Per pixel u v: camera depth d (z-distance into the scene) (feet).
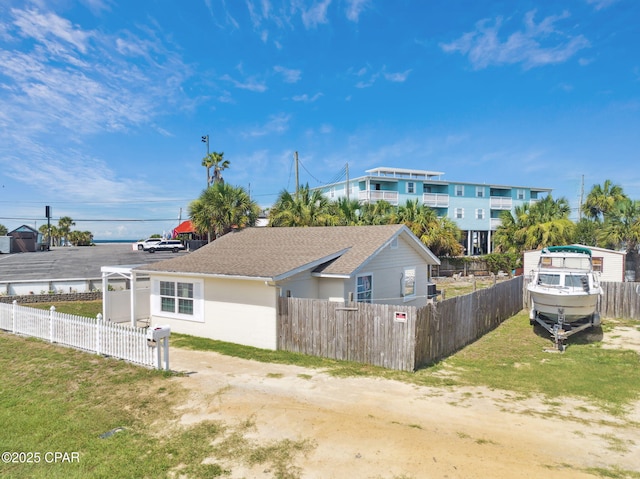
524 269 89.04
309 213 84.48
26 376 30.42
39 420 22.50
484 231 174.91
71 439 20.25
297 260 43.75
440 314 37.50
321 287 45.16
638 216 85.46
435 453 18.28
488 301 50.01
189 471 17.08
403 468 16.97
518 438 20.47
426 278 62.54
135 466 17.54
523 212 113.70
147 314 55.11
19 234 171.42
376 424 21.48
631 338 45.70
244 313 42.01
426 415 23.38
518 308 64.95
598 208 135.23
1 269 101.50
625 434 21.44
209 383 28.14
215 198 82.79
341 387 28.35
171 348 40.24
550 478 16.39
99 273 94.48
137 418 22.47
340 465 17.25
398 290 54.44
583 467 17.52
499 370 33.91
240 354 37.96
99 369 31.12
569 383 30.42
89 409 23.91
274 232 59.16
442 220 107.86
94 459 18.25
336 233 54.03
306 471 16.87
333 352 36.50
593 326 50.88
